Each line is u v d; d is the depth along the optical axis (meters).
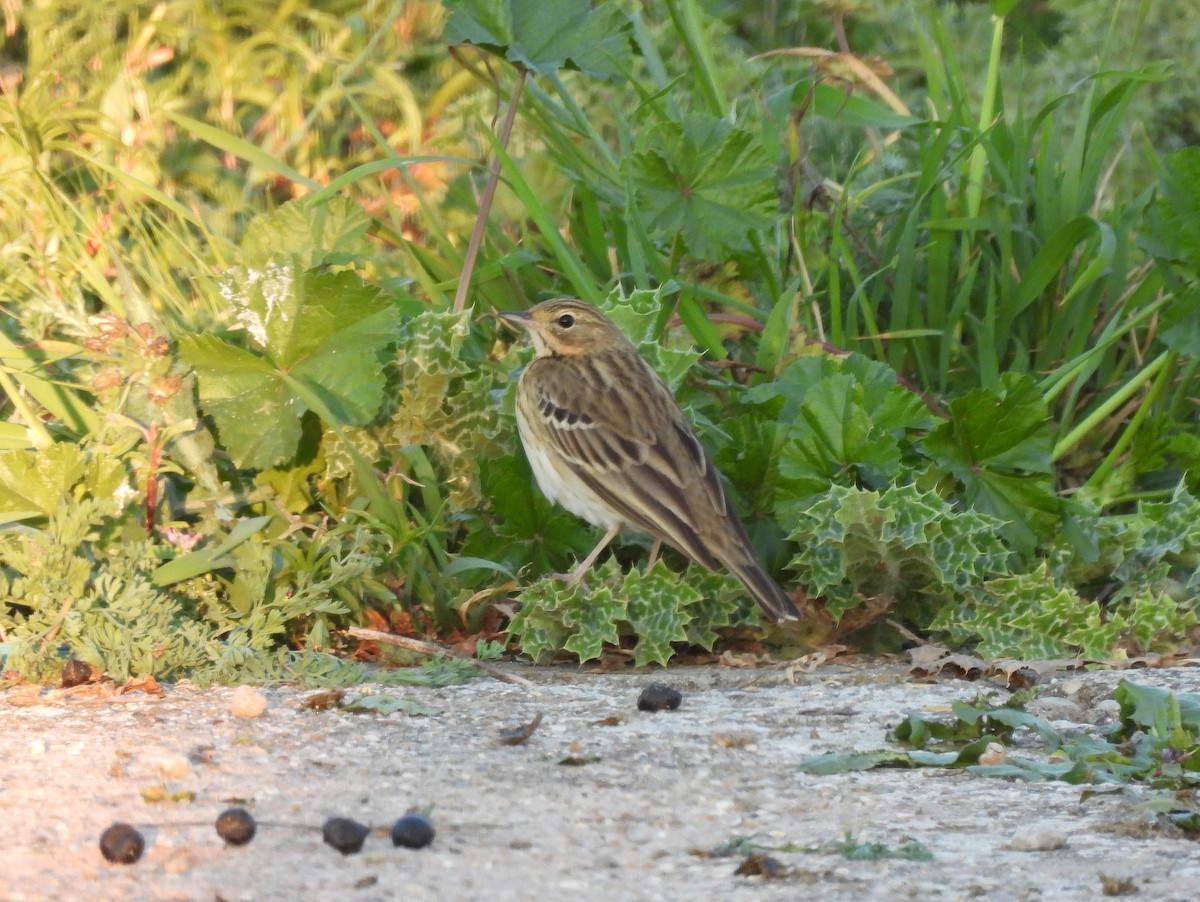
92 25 14.37
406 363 11.20
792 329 12.59
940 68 14.82
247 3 14.86
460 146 14.72
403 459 11.27
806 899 6.36
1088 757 8.32
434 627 11.01
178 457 11.05
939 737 8.77
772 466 11.32
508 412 11.50
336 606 10.27
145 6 14.56
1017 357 13.24
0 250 12.53
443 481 11.50
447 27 12.12
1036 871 6.69
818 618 11.09
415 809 7.42
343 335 11.00
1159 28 16.25
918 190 13.28
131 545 10.23
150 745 8.41
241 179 14.33
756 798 7.74
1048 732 8.73
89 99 14.23
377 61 15.02
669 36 15.67
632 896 6.37
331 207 12.33
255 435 10.84
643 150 12.73
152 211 13.98
